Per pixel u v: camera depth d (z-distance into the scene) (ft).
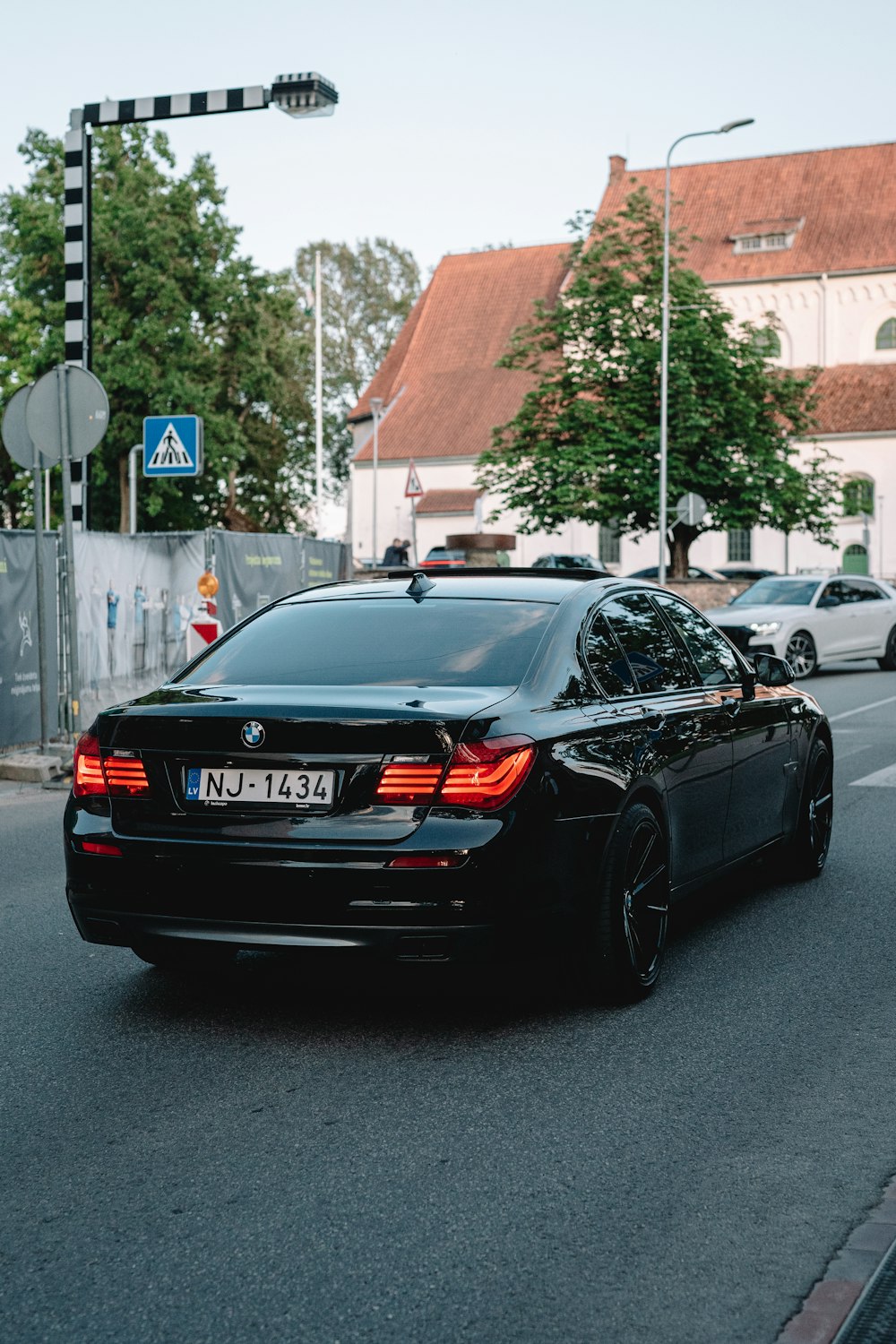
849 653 77.30
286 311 177.47
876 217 222.48
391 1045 16.60
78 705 43.50
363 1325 10.10
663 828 18.86
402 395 240.53
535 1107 14.51
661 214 129.39
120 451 168.55
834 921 22.66
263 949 15.94
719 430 128.26
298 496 201.98
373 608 19.13
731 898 24.56
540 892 15.96
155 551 54.03
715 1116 14.16
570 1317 10.15
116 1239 11.59
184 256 170.09
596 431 126.72
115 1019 17.79
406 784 15.53
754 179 233.55
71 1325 10.20
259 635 19.07
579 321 130.62
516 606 18.81
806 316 220.84
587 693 17.97
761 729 22.97
